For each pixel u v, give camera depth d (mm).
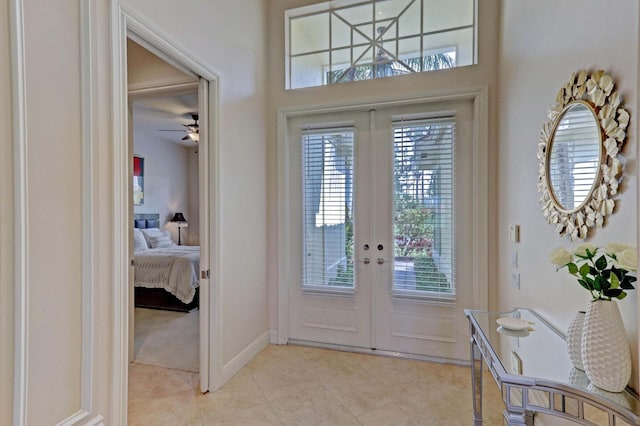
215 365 2301
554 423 1449
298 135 3102
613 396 1009
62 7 1287
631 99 1023
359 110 2920
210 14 2248
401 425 1933
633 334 1037
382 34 2922
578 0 1333
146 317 3988
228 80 2457
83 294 1364
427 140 2775
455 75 2635
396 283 2863
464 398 2211
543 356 1293
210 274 2307
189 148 7289
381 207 2896
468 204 2680
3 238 1079
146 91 2459
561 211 1456
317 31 3094
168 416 2012
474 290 2635
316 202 3061
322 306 3064
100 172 1451
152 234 5504
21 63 1123
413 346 2832
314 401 2174
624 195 1053
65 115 1295
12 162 1100
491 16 2551
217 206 2312
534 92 1786
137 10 1642
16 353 1102
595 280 1056
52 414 1240
